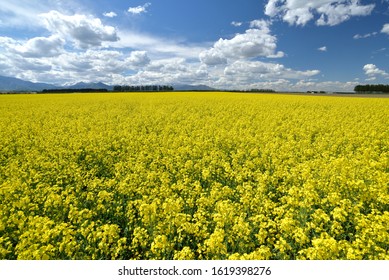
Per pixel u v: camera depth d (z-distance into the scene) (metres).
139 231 5.70
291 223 5.52
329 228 6.04
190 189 8.18
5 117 23.16
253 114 24.06
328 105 31.06
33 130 17.67
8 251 5.35
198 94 57.66
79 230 5.86
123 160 12.05
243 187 7.88
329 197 6.50
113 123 20.56
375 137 14.20
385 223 5.59
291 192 6.85
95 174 10.42
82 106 32.25
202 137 15.07
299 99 40.94
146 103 35.56
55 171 9.77
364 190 6.99
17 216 6.34
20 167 10.70
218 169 9.72
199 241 6.05
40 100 41.19
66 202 7.01
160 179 8.81
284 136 16.23
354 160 9.91
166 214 6.31
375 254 4.95
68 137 15.66
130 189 8.04
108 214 7.32
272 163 10.58
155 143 14.29
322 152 12.24
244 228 5.49
